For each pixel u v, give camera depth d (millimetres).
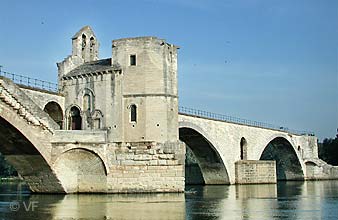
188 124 66438
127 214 31484
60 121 59125
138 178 49031
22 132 41875
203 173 80688
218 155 75375
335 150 130375
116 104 55094
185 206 37469
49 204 37750
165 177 50344
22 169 47406
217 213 32969
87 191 48125
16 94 41719
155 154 50625
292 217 31016
